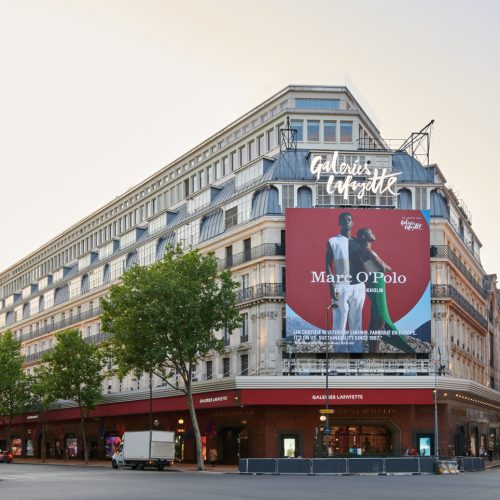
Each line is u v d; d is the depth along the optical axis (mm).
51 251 137125
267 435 65062
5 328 140500
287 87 91312
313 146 85562
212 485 38031
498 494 31156
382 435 66688
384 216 68938
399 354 68000
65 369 84688
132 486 37344
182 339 62500
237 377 63781
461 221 84812
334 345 66625
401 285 67938
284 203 70625
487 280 106625
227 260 75000
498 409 90562
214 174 97312
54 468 66125
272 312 68188
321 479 44156
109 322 66875
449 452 66500
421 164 76125
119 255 98625
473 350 85250
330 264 67750
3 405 99250
